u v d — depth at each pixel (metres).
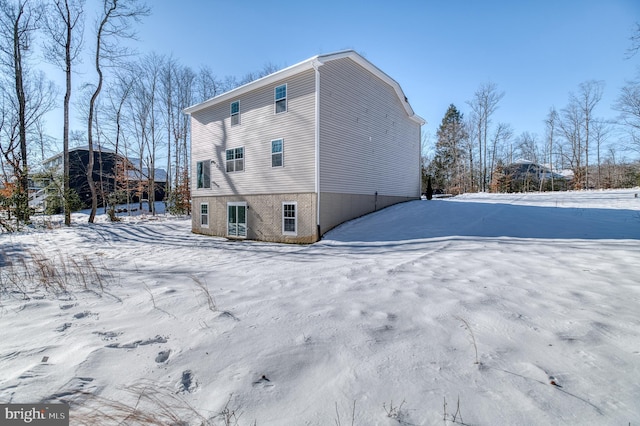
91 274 5.96
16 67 18.36
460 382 2.13
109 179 32.34
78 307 3.92
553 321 3.11
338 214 12.71
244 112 14.13
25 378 2.23
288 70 12.02
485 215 12.34
